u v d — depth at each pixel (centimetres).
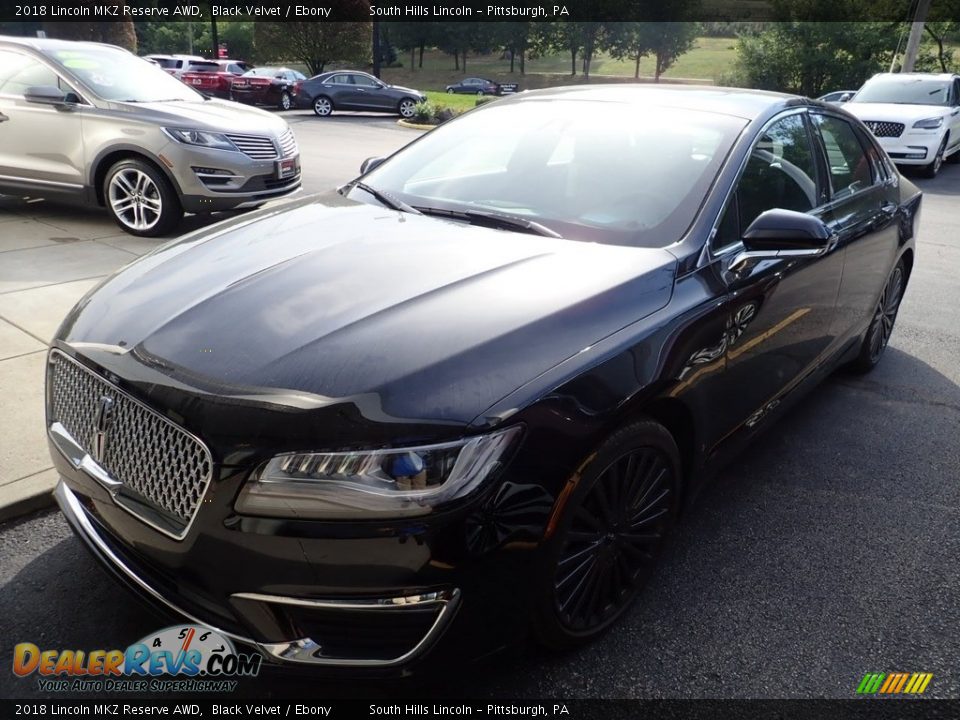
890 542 308
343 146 1471
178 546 195
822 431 402
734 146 308
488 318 217
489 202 311
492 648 204
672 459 251
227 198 709
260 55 3734
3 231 682
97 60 743
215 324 217
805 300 328
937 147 1398
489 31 7162
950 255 822
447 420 186
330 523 180
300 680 194
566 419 203
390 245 270
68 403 233
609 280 244
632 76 6544
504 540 193
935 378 482
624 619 255
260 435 183
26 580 258
